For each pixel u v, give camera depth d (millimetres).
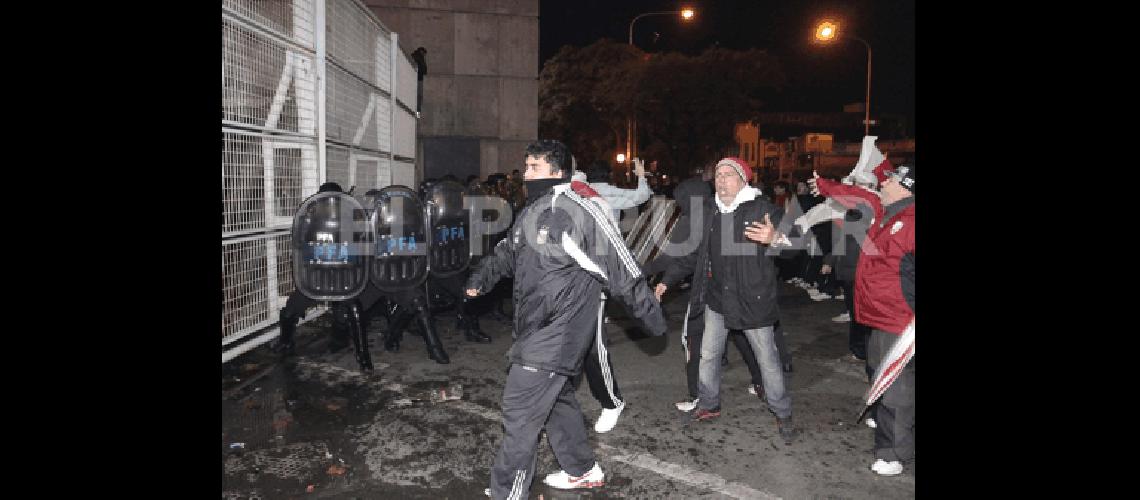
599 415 4855
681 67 40938
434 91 14773
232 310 5684
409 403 4953
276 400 4953
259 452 4078
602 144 51438
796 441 4414
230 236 5438
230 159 5438
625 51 43312
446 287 6621
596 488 3721
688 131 41969
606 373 4195
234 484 3676
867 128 35688
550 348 3213
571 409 3598
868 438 4484
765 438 4457
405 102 11062
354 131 8203
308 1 6637
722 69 40844
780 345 5883
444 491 3658
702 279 4562
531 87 15266
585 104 48906
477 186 6957
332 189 5574
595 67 46312
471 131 15016
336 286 5445
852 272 5918
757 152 73188
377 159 9117
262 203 6023
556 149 3357
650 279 9156
